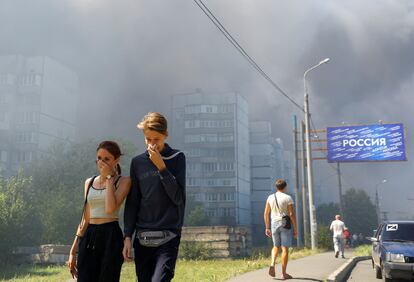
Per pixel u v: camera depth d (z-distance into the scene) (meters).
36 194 34.31
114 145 3.71
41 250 20.80
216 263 19.72
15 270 17.47
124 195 3.67
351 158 34.34
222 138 95.12
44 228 28.92
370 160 34.00
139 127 3.53
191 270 14.55
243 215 96.19
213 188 93.31
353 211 90.56
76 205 30.61
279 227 9.20
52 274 15.59
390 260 10.66
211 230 24.41
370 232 89.12
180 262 21.17
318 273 11.02
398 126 33.94
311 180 25.09
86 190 3.74
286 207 9.22
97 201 3.66
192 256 23.33
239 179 95.19
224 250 23.88
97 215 3.65
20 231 22.92
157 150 3.40
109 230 3.63
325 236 28.75
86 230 3.70
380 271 12.45
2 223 21.56
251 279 9.45
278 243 9.29
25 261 21.06
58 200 30.31
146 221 3.50
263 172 110.38
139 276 3.48
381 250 11.32
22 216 23.83
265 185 109.56
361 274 13.64
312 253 21.42
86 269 3.59
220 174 93.75
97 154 3.67
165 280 3.28
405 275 10.44
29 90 72.38
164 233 3.44
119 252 3.64
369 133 34.38
